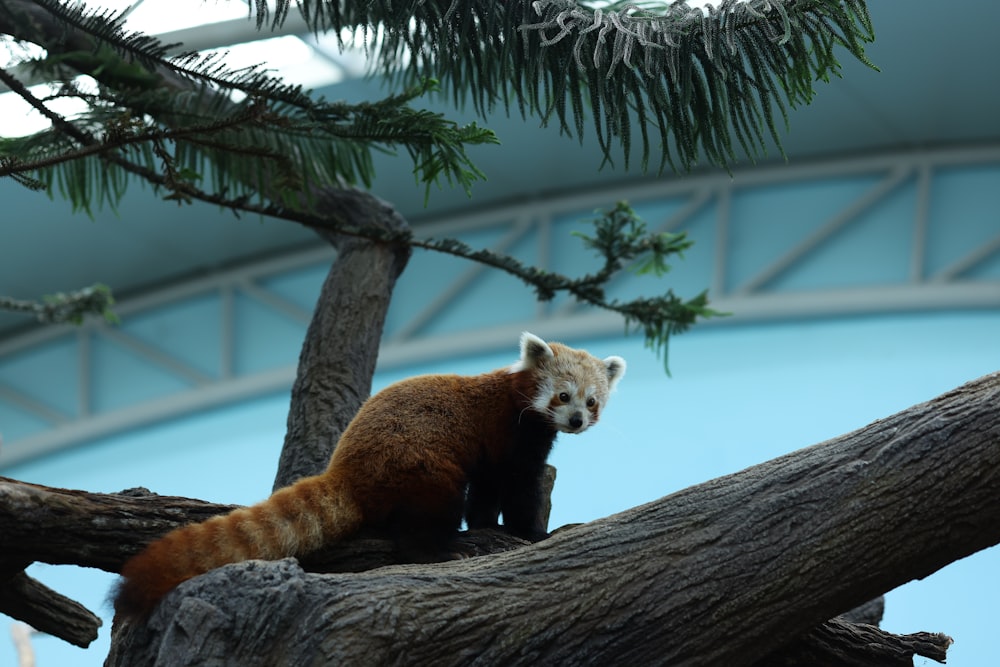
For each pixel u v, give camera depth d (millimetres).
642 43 3619
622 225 6109
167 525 3906
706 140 3965
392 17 4188
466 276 14359
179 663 3158
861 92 12227
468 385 4574
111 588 3482
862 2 3703
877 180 13523
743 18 3715
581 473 11648
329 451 4898
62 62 4629
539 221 14281
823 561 3383
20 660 8523
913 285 13062
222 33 8844
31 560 3775
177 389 14742
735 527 3471
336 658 3164
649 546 3480
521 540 4297
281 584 3305
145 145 4508
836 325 13188
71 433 14734
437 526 3973
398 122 4312
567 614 3354
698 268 13781
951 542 3379
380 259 5816
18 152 4652
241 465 13922
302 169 4738
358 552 3885
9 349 15023
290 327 14656
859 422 12078
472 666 3277
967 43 11070
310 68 10656
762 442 12102
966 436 3414
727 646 3377
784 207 13719
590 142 12781
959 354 12508
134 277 14758
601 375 5020
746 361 13062
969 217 13172
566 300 14008
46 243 13367
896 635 4215
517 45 3998
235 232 14109
